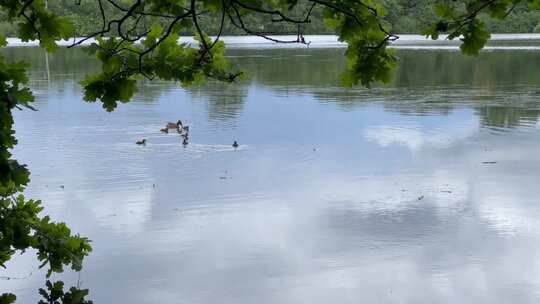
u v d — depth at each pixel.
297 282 8.39
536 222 10.36
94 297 8.02
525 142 15.59
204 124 17.73
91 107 20.17
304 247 9.41
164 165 13.57
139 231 10.00
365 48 2.99
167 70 3.05
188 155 14.40
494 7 3.05
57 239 4.10
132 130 16.89
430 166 13.62
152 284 8.34
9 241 3.95
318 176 12.93
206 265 8.85
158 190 11.95
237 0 2.59
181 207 11.05
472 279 8.51
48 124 17.55
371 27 2.84
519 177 12.75
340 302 7.99
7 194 4.08
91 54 3.02
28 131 16.70
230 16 2.68
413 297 8.08
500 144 15.45
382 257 9.12
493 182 12.46
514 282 8.41
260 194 11.77
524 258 9.09
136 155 14.34
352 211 10.95
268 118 18.62
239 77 3.27
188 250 9.32
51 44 2.97
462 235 9.87
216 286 8.26
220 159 14.13
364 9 2.85
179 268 8.79
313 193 11.84
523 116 18.62
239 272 8.68
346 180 12.67
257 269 8.80
